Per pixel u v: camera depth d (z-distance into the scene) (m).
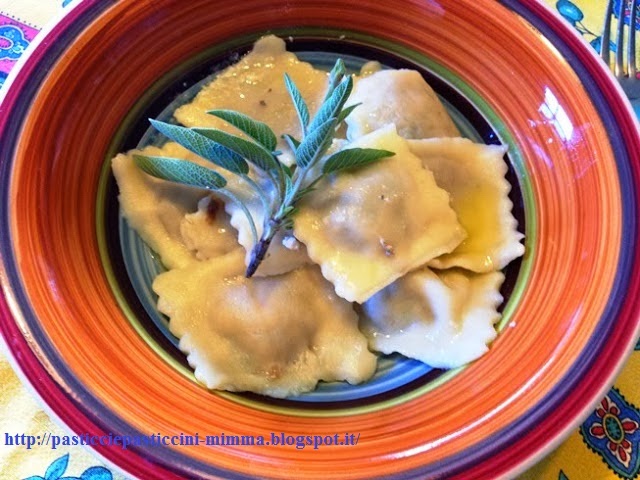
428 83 0.23
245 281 0.20
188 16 0.20
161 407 0.16
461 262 0.20
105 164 0.20
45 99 0.18
